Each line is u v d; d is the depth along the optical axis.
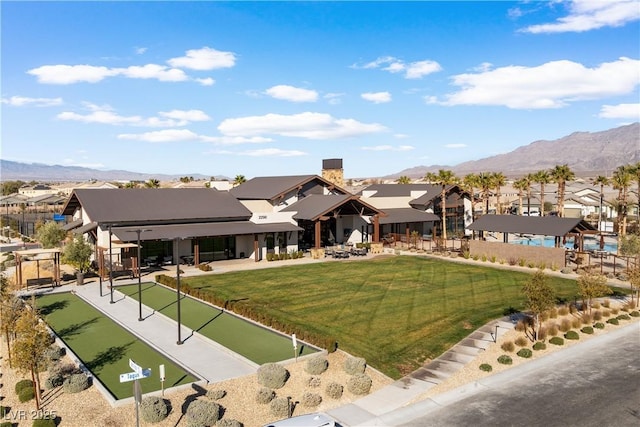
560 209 72.31
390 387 21.80
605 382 22.28
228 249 55.56
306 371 22.75
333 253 57.75
